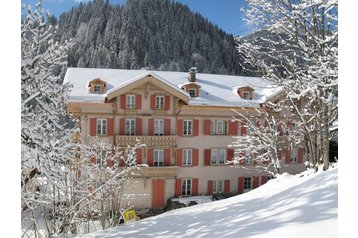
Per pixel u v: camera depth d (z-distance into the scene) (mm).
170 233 8133
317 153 13828
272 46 14070
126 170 15898
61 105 10039
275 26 12938
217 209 10430
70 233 12516
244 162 26547
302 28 12359
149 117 24609
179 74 29328
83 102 22969
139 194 22000
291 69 14328
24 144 8141
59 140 8859
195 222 8977
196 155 25688
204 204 12773
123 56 93875
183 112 25297
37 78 8766
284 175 13773
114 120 24000
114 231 10023
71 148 10266
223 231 6891
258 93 27609
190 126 25625
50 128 9367
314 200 7418
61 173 8703
